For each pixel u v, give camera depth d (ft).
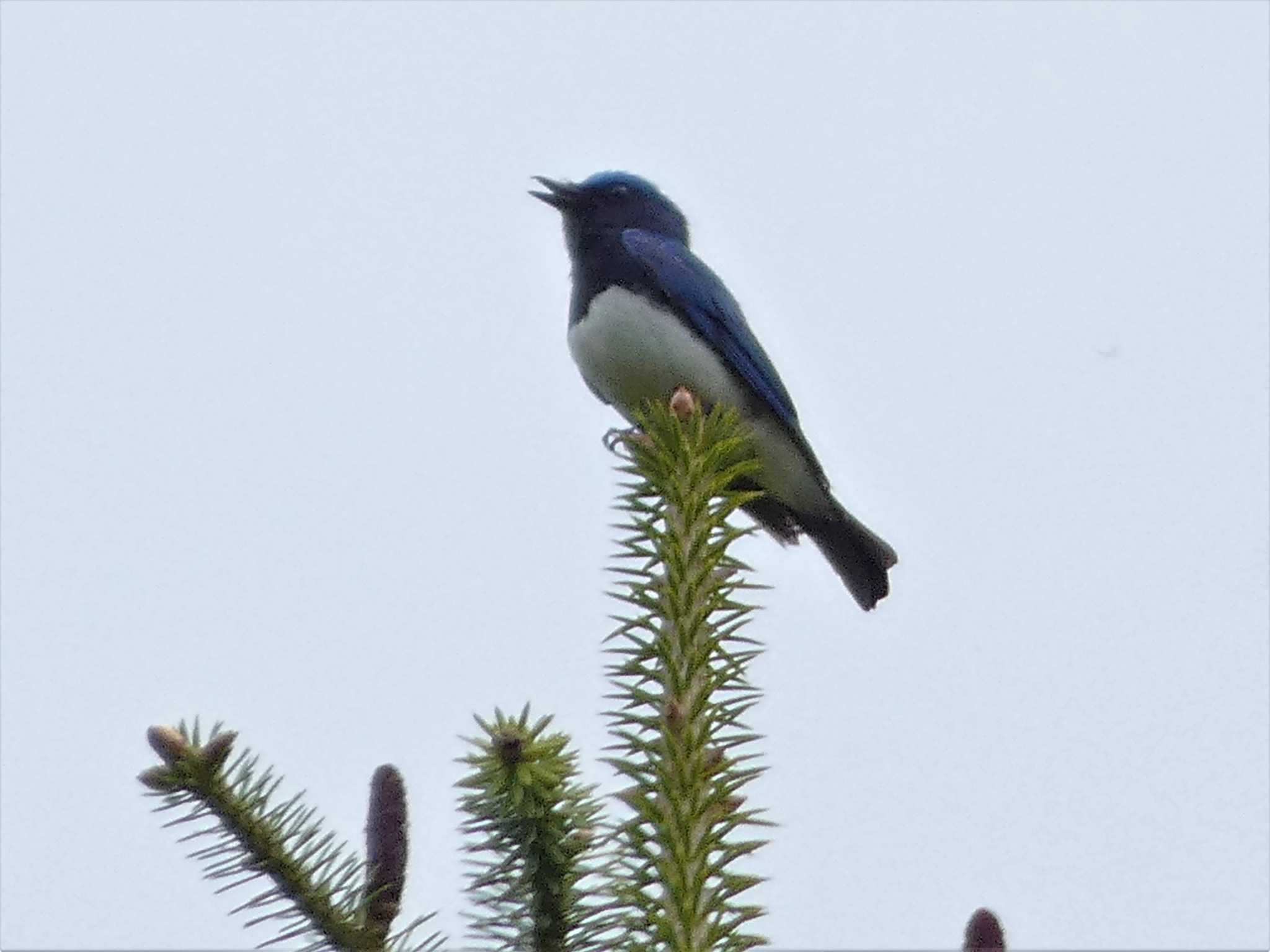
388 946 20.36
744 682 22.75
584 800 21.16
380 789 20.66
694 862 20.06
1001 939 18.83
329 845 20.48
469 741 21.29
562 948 20.92
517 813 20.83
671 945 19.53
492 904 21.03
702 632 23.31
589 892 20.75
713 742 21.40
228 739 20.15
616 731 21.61
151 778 20.13
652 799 20.72
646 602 23.68
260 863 20.33
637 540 25.71
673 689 22.45
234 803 20.27
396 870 20.44
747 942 19.49
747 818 20.17
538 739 21.20
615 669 22.71
